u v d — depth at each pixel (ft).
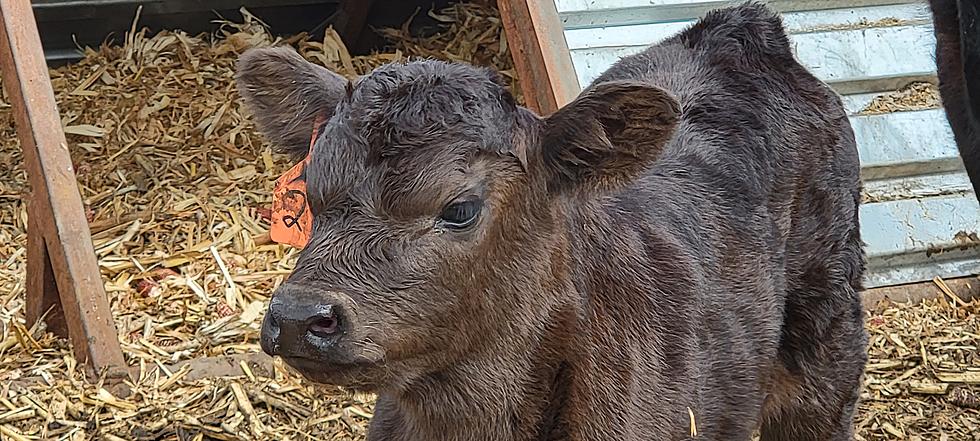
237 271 8.05
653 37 8.30
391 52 11.85
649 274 5.13
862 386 6.61
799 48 8.55
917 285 7.99
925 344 7.43
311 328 4.37
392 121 4.50
